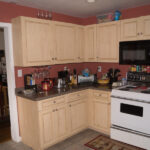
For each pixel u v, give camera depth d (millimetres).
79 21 3898
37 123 2428
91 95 3139
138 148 2580
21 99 2717
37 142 2498
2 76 5086
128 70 3281
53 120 2609
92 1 2615
